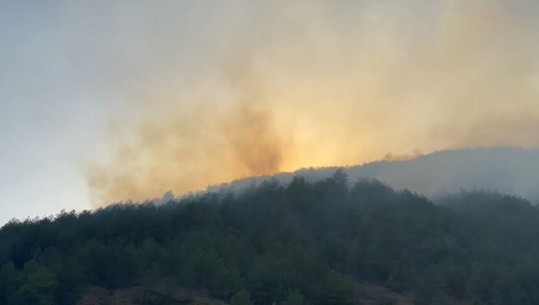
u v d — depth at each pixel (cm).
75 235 7281
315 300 6175
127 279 6569
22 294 5647
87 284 6400
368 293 6931
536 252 7694
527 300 6538
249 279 6241
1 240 7400
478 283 6731
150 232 7575
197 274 6391
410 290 7125
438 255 7662
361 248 7550
